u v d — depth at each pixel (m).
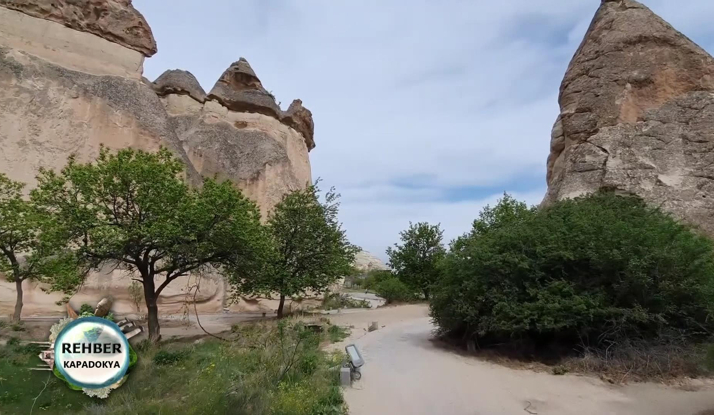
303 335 11.42
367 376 8.87
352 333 14.82
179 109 39.34
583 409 7.05
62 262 13.39
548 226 12.09
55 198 13.27
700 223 16.89
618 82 21.39
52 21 28.89
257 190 34.88
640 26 22.28
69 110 25.92
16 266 16.67
